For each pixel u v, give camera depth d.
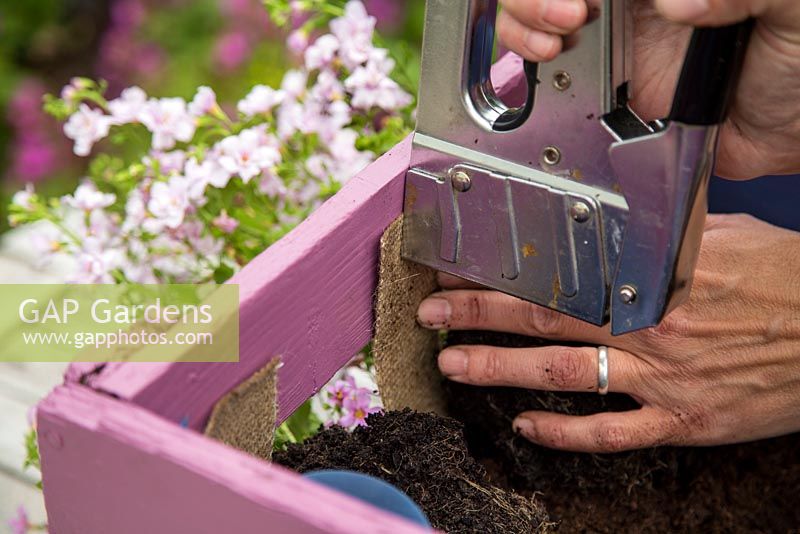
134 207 1.13
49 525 0.72
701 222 0.77
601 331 0.96
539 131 0.80
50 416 0.66
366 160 1.22
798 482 1.07
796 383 0.96
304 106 1.20
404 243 0.92
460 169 0.85
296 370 0.84
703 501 1.06
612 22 0.74
